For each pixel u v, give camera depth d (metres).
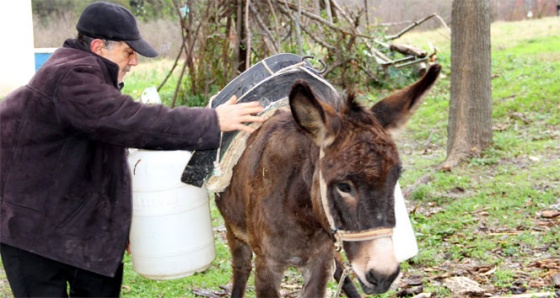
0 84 13.62
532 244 5.35
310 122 2.84
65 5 17.52
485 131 8.13
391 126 3.01
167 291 5.05
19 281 3.07
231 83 4.00
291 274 5.32
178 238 3.64
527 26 17.31
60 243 3.00
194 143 3.00
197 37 10.91
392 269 2.68
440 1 16.91
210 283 5.20
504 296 4.30
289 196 3.24
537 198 6.45
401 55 13.19
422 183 7.28
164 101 11.90
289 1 10.80
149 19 16.50
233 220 3.88
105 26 3.13
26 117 2.97
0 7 13.44
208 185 3.64
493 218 6.09
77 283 3.30
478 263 5.09
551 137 8.60
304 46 11.30
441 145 9.15
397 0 16.91
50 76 2.95
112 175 3.13
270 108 3.54
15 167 2.98
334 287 4.86
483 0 7.87
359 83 11.81
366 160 2.69
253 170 3.40
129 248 3.79
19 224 2.96
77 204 3.05
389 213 2.72
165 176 3.57
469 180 7.27
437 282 4.77
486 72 8.03
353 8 14.08
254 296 4.91
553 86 10.29
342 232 2.79
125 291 5.08
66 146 3.03
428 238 5.70
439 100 11.14
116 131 2.92
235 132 3.58
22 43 13.77
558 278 4.49
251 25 10.52
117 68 3.14
